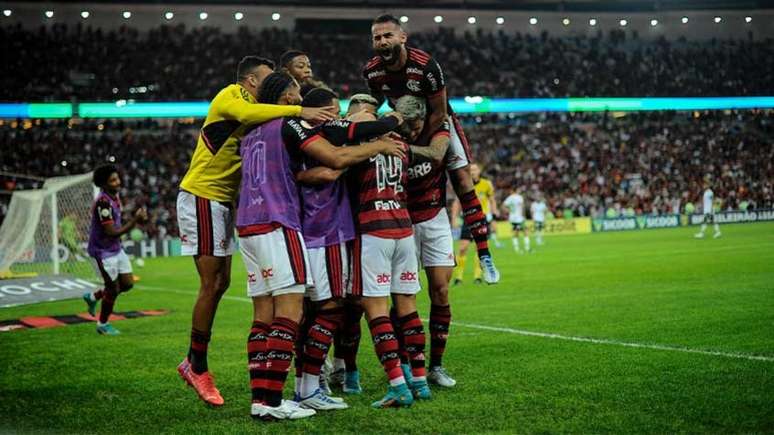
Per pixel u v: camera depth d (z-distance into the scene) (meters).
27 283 14.98
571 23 50.22
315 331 5.29
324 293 5.27
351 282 5.39
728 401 4.91
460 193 6.34
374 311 5.34
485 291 12.71
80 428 4.86
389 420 4.83
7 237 17.17
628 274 14.32
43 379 6.41
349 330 5.73
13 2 42.94
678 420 4.53
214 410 5.28
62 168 38.34
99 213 9.10
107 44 43.09
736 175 43.50
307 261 5.08
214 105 5.42
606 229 38.28
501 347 7.26
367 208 5.40
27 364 7.14
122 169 38.84
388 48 5.84
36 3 43.28
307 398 5.23
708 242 23.56
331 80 44.31
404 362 6.08
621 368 6.04
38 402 5.57
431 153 5.79
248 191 5.13
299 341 5.52
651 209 41.12
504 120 46.31
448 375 6.11
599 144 45.47
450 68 46.75
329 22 47.22
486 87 46.34
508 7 48.41
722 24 49.25
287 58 6.08
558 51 48.84
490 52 48.62
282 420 4.95
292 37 45.53
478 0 48.03
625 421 4.55
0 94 39.91
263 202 5.04
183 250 5.54
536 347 7.18
